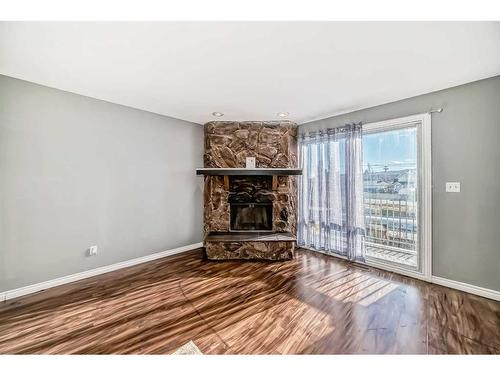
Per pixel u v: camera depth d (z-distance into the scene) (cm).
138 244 364
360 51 194
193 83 260
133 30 168
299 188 434
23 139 259
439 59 207
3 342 182
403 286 275
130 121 352
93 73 238
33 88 264
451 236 269
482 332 190
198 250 431
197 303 241
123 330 197
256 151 414
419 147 297
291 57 204
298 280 294
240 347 175
